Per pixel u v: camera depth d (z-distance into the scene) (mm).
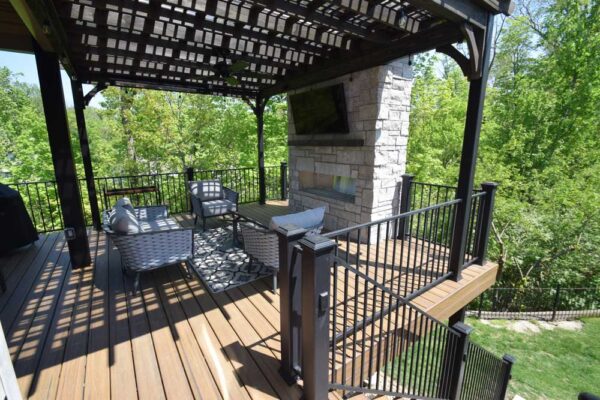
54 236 4516
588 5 9273
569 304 8023
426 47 2904
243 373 1883
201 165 12742
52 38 2525
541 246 8602
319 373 1596
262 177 6641
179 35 2979
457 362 2498
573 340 6039
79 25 2861
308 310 1518
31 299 2779
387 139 4020
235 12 2525
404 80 4051
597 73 9125
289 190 5848
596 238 8156
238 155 12938
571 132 9836
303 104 4914
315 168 5035
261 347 2121
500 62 11633
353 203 4344
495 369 3506
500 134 10734
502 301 8180
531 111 10086
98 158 12547
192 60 3803
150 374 1881
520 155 10094
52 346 2141
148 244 2785
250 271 3346
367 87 3846
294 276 1673
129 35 3090
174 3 2279
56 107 2984
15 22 2814
